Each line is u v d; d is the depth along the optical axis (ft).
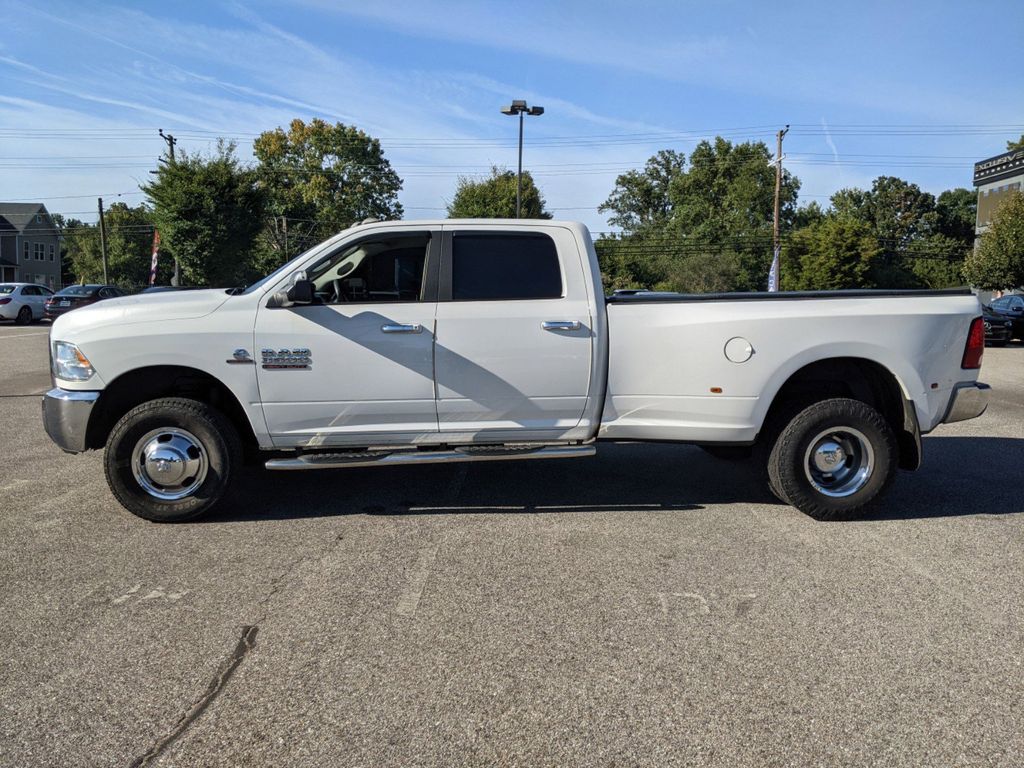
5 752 8.06
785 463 15.99
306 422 15.69
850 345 15.93
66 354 15.30
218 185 110.63
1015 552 14.34
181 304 15.57
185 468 15.48
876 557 14.03
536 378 15.85
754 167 208.44
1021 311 69.67
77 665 9.90
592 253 16.28
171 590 12.33
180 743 8.25
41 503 17.22
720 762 7.97
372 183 187.32
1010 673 9.82
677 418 16.29
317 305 15.55
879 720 8.74
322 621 11.21
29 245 213.46
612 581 12.78
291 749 8.15
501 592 12.29
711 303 16.15
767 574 13.15
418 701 9.07
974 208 262.47
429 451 16.03
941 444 24.53
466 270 15.96
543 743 8.27
